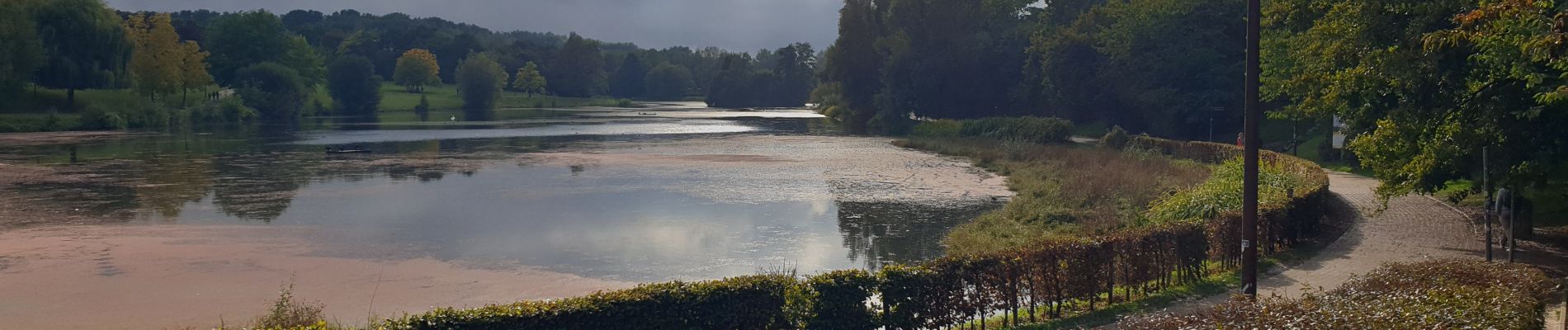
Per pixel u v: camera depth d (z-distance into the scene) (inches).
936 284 506.6
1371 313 352.5
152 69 3983.8
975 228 1047.6
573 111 6338.6
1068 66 2861.7
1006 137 2578.7
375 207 1229.7
